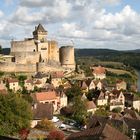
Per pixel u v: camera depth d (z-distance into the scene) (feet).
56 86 556.10
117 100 535.19
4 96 244.42
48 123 310.04
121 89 652.48
